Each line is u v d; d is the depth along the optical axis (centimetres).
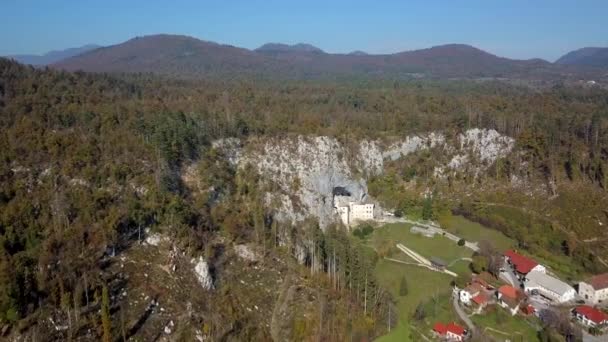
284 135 15200
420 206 15175
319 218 14012
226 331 8188
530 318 9756
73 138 11394
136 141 11950
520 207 14038
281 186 13875
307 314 8856
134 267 8962
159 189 10512
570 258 12125
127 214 9669
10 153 10469
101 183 10362
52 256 8369
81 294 7825
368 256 12200
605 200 13500
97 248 8988
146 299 8319
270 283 9738
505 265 12000
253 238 11038
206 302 8694
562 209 13525
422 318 9794
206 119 14488
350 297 9606
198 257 9481
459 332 9081
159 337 7788
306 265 10838
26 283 7600
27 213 9106
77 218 9369
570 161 14775
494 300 10381
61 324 7406
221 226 11019
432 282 11331
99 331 7450
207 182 12069
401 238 13675
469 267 11994
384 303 9856
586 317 9550
